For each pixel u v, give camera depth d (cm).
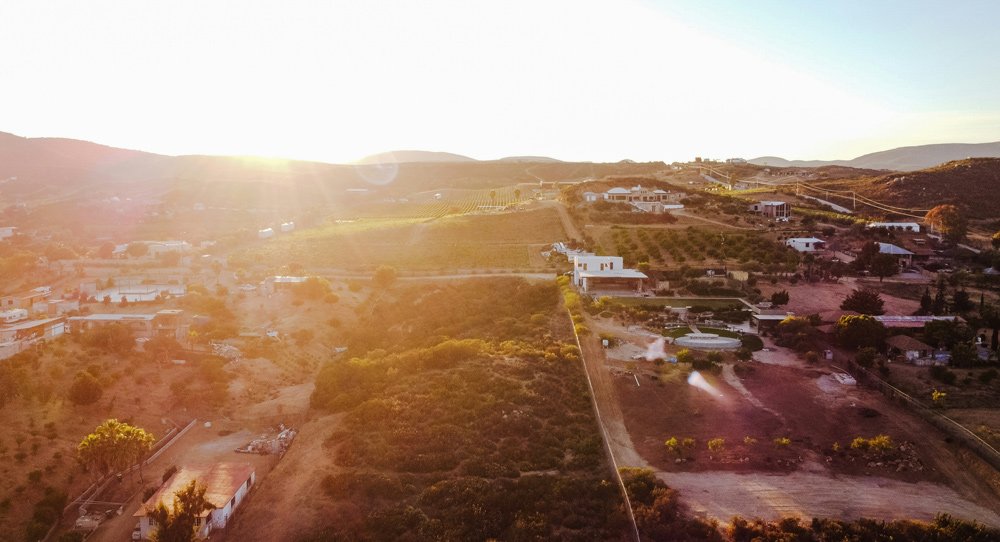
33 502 5331
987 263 11338
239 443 6450
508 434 6003
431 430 6038
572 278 10831
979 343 7469
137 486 5684
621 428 6081
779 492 5041
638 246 12544
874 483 5144
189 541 4584
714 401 6412
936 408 6028
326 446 6009
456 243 14338
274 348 8525
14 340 7488
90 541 4969
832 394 6500
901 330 7894
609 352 7512
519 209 17125
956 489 5034
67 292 10319
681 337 7819
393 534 4753
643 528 4606
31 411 6256
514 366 7231
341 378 7275
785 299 8925
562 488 5181
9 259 11712
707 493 5050
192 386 7344
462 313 9700
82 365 7269
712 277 10244
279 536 4844
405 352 8288
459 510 4978
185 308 9488
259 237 15975
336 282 11269
